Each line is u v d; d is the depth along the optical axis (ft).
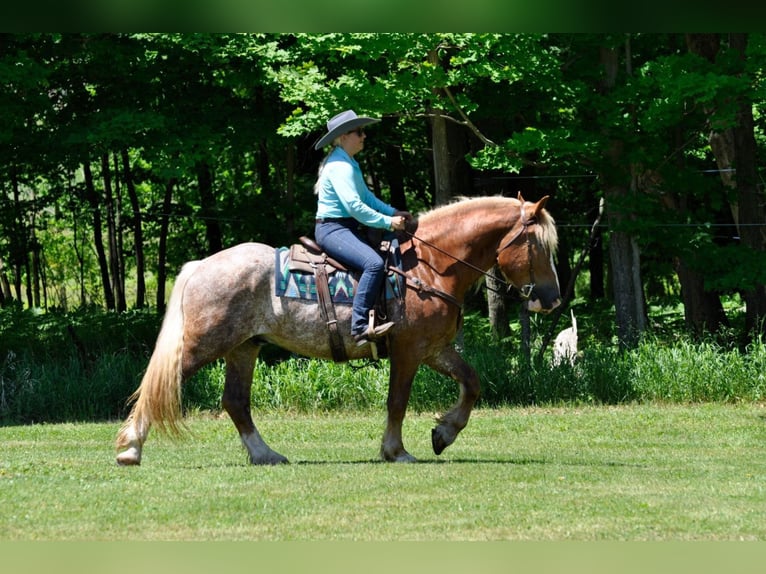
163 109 70.08
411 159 100.01
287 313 32.58
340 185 32.17
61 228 120.88
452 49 60.44
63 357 67.31
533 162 62.64
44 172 76.18
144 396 32.30
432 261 33.27
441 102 59.16
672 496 27.94
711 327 75.36
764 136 79.25
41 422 53.83
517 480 30.01
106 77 69.26
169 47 67.46
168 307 32.60
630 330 66.90
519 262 33.55
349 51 56.34
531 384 57.36
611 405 56.39
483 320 86.33
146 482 29.25
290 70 62.28
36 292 116.98
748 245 69.26
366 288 32.09
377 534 23.36
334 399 55.57
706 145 81.35
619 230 64.39
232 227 87.81
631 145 63.21
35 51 66.03
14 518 24.59
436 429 34.45
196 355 32.32
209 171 94.53
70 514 25.05
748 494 28.45
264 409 55.47
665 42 75.36
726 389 56.90
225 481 29.37
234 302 32.37
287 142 73.72
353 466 32.32
